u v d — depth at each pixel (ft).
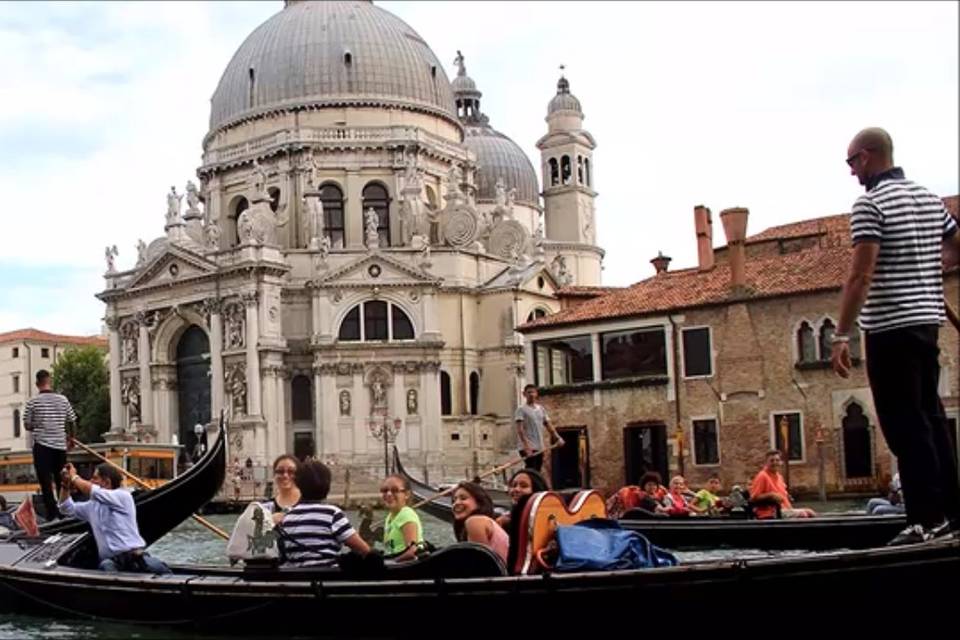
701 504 83.35
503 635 36.83
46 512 65.36
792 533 67.21
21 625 43.73
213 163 275.80
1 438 174.70
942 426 32.68
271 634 39.81
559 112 347.56
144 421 255.09
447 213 264.31
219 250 246.68
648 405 142.10
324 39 274.77
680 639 35.14
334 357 239.50
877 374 31.94
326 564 41.01
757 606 34.06
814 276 133.80
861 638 33.22
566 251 331.77
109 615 43.55
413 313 244.22
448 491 69.72
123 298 261.65
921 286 31.32
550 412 149.38
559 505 39.60
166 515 64.18
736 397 135.44
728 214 136.67
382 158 267.80
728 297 136.46
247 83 277.44
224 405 242.58
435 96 282.77
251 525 42.22
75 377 261.24
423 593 37.40
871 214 30.99
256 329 239.09
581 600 35.70
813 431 130.21
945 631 31.94
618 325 145.69
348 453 237.86
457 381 253.44
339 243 262.67
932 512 32.14
